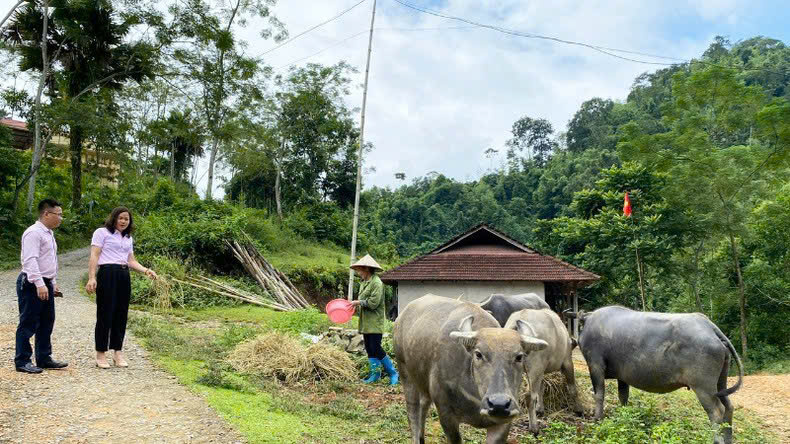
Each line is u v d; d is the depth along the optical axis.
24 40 29.20
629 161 28.89
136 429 5.53
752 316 24.98
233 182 51.03
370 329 9.04
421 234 81.06
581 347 8.65
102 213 33.03
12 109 27.98
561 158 92.31
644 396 10.01
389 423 7.04
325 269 29.41
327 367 9.07
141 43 28.00
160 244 20.78
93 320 11.65
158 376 7.51
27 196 31.33
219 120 30.42
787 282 24.33
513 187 92.69
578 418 8.41
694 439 7.10
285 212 49.38
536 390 7.51
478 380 4.32
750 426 8.91
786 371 19.69
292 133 47.28
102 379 7.07
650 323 7.77
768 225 25.27
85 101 27.61
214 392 7.13
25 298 7.02
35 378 6.80
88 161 40.25
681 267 26.52
